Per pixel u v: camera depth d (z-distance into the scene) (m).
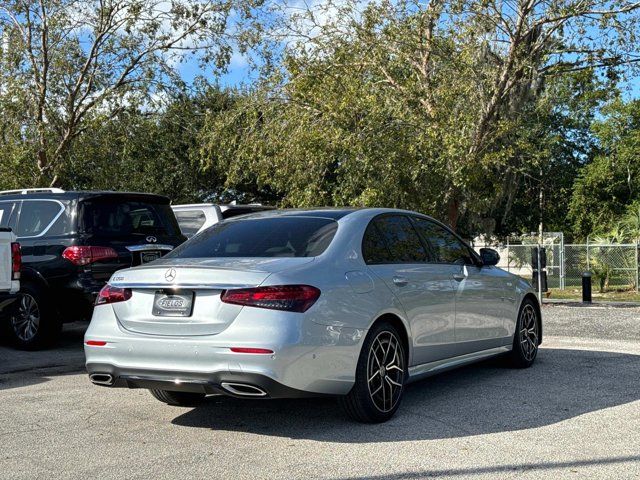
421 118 16.31
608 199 33.78
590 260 23.77
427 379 7.30
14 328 9.91
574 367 7.93
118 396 6.74
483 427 5.41
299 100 17.47
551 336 11.01
